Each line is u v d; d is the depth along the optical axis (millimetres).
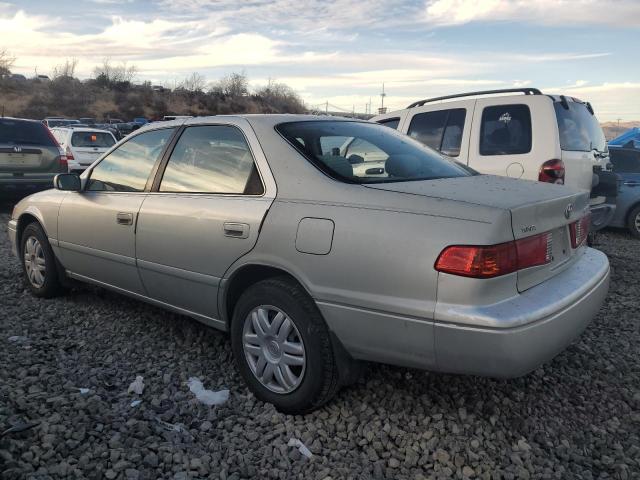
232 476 2654
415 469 2771
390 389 3461
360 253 2848
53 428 2895
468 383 3564
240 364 3426
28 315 4688
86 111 59500
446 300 2637
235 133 3648
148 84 70562
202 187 3697
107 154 4602
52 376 3518
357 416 3195
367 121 4180
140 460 2721
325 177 3182
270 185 3314
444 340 2650
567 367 3869
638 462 2846
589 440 3043
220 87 71000
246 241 3281
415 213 2791
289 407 3184
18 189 9805
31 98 60125
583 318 3096
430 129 7105
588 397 3484
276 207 3209
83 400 3215
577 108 6719
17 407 3096
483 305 2607
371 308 2824
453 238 2646
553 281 3037
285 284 3156
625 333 4535
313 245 3000
